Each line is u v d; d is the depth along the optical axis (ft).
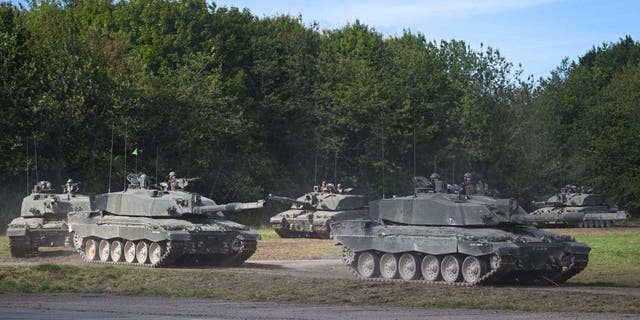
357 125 248.73
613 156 282.36
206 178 223.51
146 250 114.01
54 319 63.16
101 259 121.39
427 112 265.54
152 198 117.80
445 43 285.02
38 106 188.24
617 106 286.25
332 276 103.91
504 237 93.71
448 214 98.12
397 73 268.62
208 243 112.88
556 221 96.17
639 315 66.59
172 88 214.69
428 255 97.45
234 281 88.38
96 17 245.65
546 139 279.90
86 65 199.52
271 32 266.57
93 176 198.29
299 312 68.03
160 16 241.35
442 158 262.06
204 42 240.32
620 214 131.03
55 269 95.76
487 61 279.90
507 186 269.85
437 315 66.23
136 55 222.89
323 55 257.96
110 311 68.33
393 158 257.34
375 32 290.35
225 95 232.94
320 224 175.94
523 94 282.36
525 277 101.35
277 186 236.63
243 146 232.53
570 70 307.58
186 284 87.20
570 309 70.23
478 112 266.16
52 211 134.92
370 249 101.19
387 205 103.45
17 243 128.98
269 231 207.10
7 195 191.52
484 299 76.02
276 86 253.44
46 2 271.49
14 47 192.54
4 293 82.43
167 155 216.95
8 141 186.39
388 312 68.28
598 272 112.68
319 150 250.57
